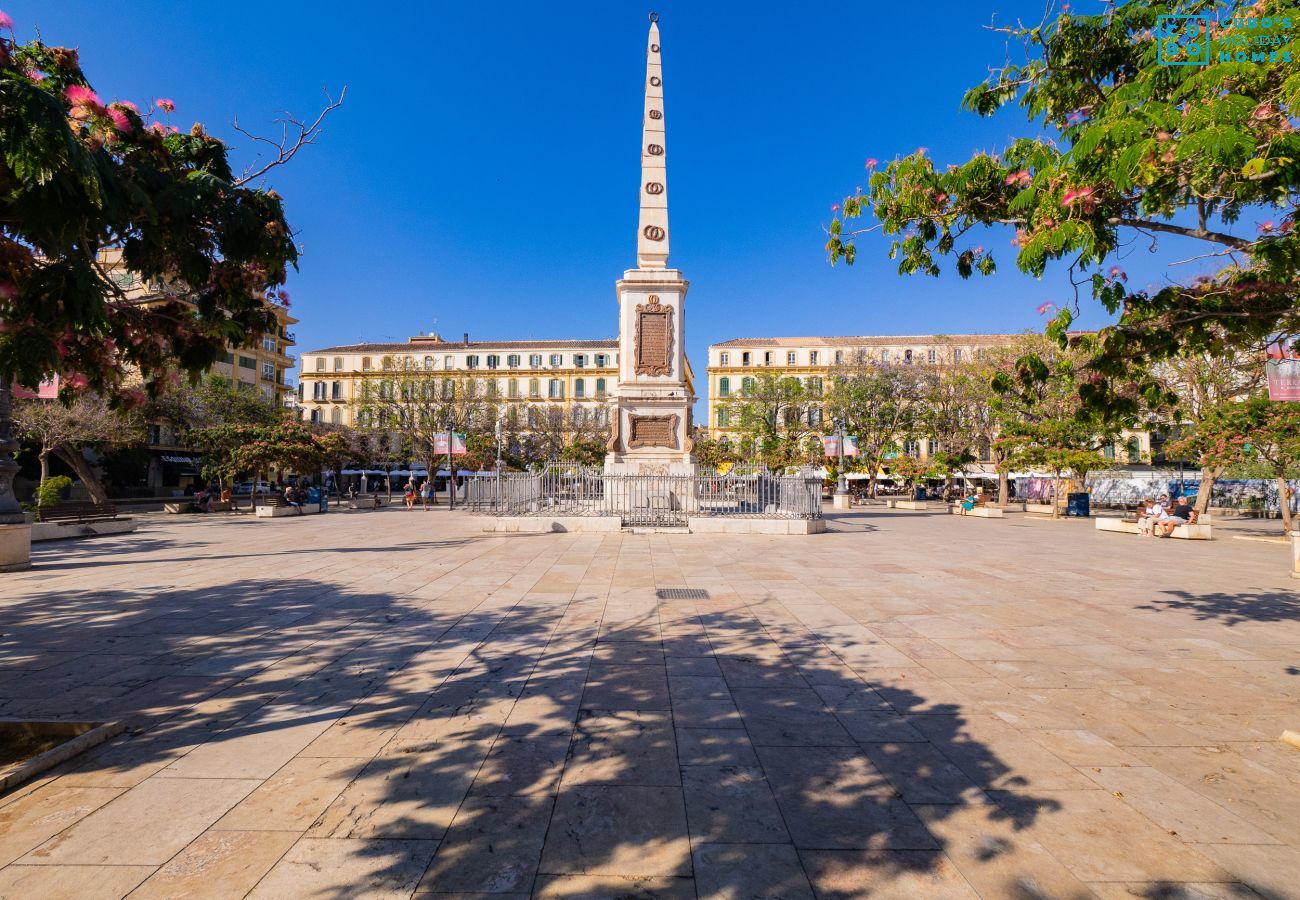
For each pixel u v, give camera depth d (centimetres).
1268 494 3228
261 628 641
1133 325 518
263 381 5022
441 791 315
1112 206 419
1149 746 371
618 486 1756
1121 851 267
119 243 362
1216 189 416
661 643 590
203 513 2706
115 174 299
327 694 453
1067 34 473
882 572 1012
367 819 289
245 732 387
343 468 4531
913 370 4072
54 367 306
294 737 379
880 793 316
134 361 411
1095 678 493
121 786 319
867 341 6638
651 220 1959
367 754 356
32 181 262
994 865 258
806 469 2188
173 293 423
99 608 736
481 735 383
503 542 1420
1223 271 498
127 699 444
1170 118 338
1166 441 1800
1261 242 388
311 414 7069
